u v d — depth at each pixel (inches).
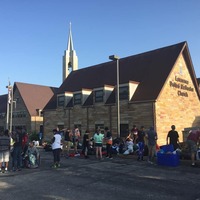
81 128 1133.7
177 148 577.9
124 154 681.6
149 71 1051.3
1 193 335.9
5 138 488.4
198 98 1145.4
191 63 1089.4
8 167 542.0
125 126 983.6
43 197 315.0
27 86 1883.6
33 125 1689.2
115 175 438.9
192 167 514.0
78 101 1163.9
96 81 1232.8
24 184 385.4
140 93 973.2
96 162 589.0
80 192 335.9
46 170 496.7
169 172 462.9
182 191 336.2
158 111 918.4
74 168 511.8
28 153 528.1
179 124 1012.5
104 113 1047.6
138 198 306.7
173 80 1006.4
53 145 527.8
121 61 1238.3
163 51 1109.7
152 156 575.2
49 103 1341.0
